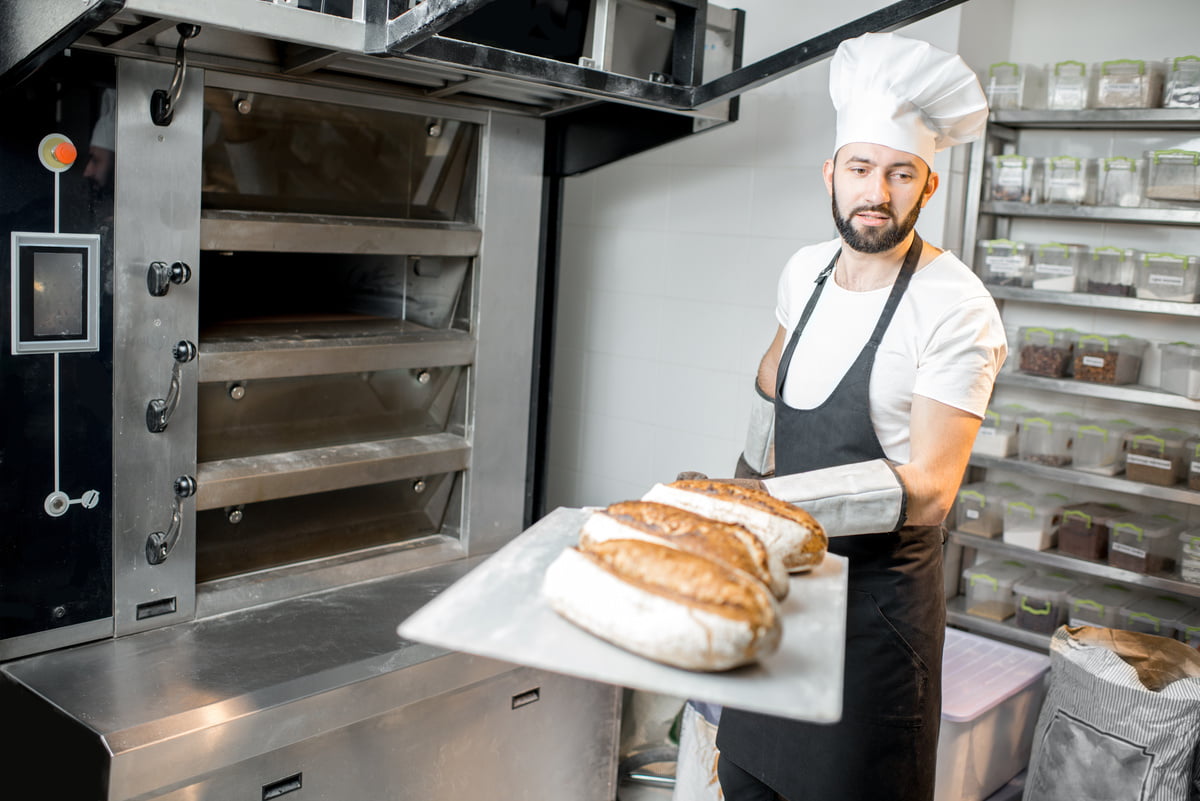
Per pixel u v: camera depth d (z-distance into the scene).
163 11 1.42
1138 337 2.77
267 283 2.33
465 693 2.05
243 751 1.67
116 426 1.79
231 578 2.06
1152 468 2.59
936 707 1.72
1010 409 2.88
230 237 1.90
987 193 2.79
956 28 2.61
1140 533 2.60
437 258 2.38
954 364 1.55
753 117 2.84
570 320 3.37
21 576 1.73
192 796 1.65
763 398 1.91
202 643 1.88
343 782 1.87
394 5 1.63
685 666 0.85
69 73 1.65
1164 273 2.54
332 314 2.40
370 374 2.20
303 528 2.16
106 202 1.72
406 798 1.99
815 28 2.73
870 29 1.67
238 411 2.00
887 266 1.66
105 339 1.76
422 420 2.35
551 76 1.86
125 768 1.53
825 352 1.72
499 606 0.94
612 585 0.89
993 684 2.43
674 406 3.11
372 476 2.19
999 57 2.84
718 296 2.97
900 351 1.62
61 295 1.70
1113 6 2.73
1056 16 2.82
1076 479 2.67
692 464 3.09
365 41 1.65
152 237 1.78
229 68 1.82
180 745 1.58
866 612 1.66
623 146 2.39
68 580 1.78
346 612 2.07
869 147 1.55
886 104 1.52
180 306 1.84
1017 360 2.84
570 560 0.93
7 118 1.60
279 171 1.98
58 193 1.67
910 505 1.43
